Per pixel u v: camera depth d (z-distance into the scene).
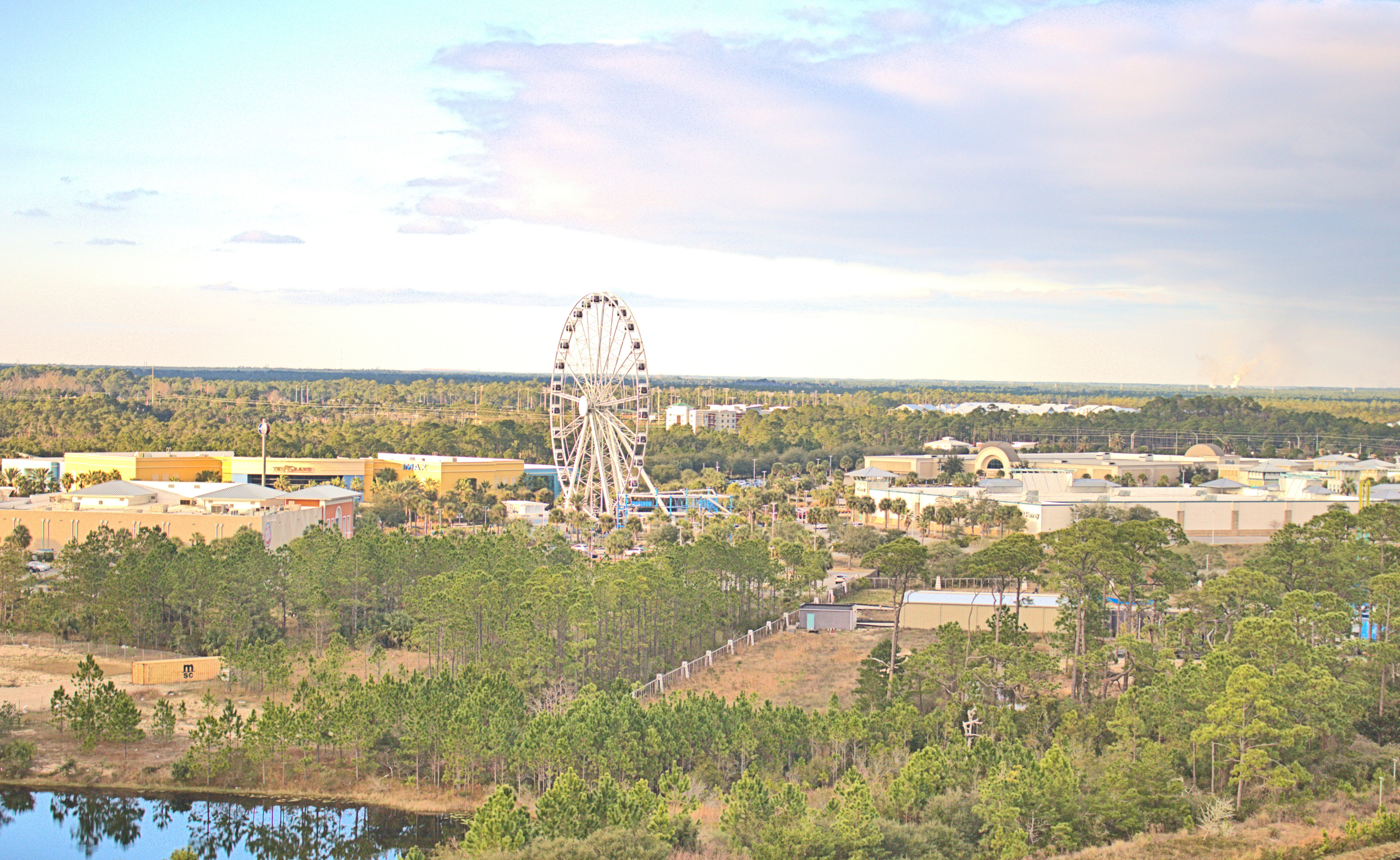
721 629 175.62
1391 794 102.88
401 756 122.44
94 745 123.50
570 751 109.62
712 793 108.25
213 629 162.62
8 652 161.00
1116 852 91.88
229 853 104.12
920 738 114.94
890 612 188.38
